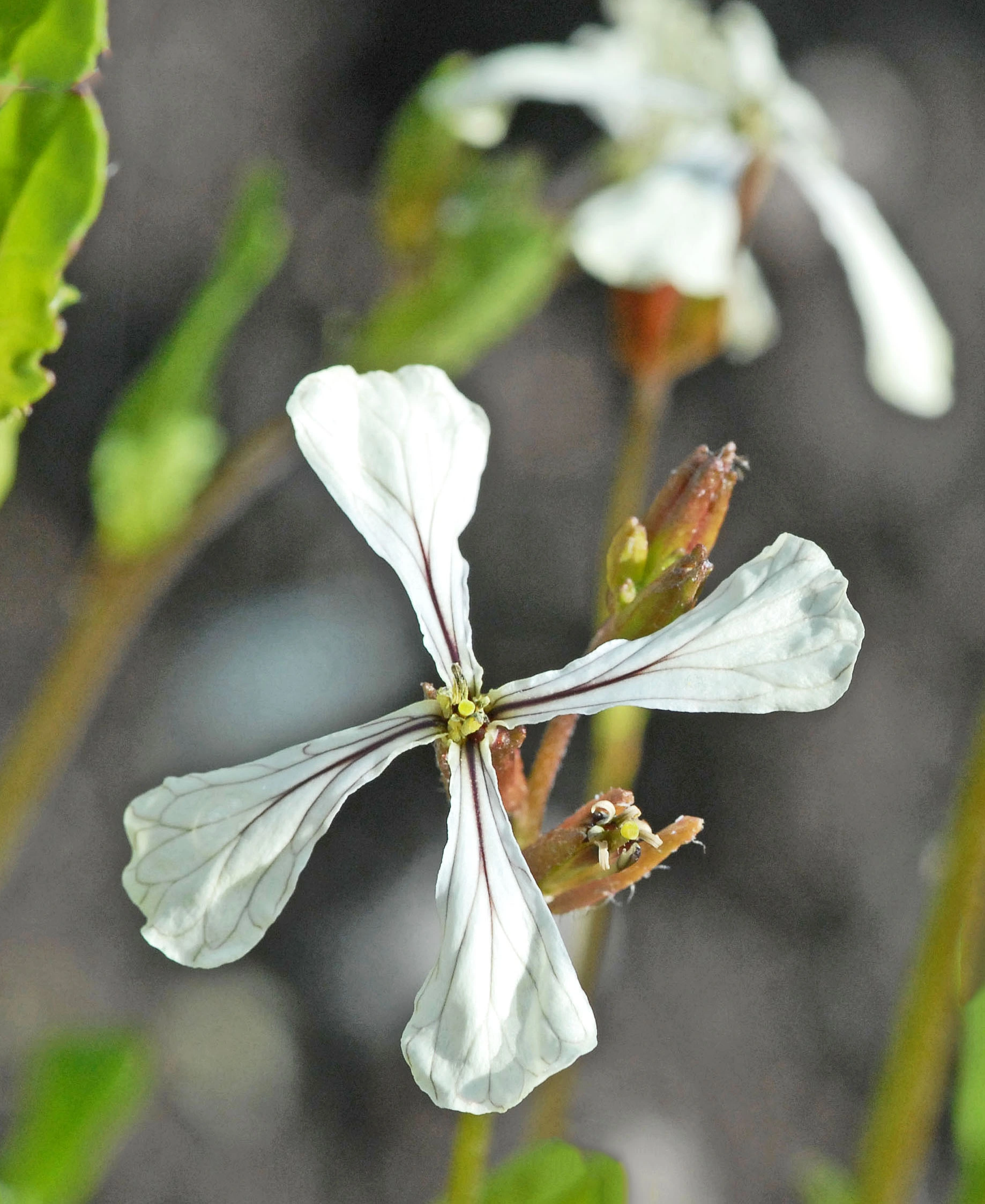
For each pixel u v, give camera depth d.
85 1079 0.26
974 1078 0.24
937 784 0.46
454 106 0.28
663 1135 0.41
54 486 0.46
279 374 0.47
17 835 0.27
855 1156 0.42
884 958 0.45
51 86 0.21
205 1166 0.39
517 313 0.28
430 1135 0.41
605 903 0.23
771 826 0.45
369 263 0.47
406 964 0.42
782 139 0.30
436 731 0.22
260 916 0.21
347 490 0.22
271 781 0.21
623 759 0.27
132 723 0.44
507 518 0.47
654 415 0.28
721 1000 0.44
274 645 0.45
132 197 0.47
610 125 0.31
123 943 0.42
